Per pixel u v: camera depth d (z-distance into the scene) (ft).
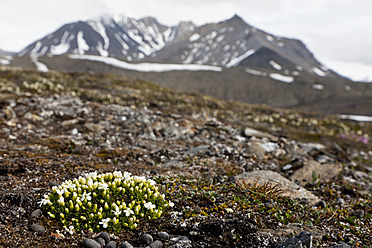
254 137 52.03
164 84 576.61
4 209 17.25
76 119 53.36
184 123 55.57
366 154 61.31
